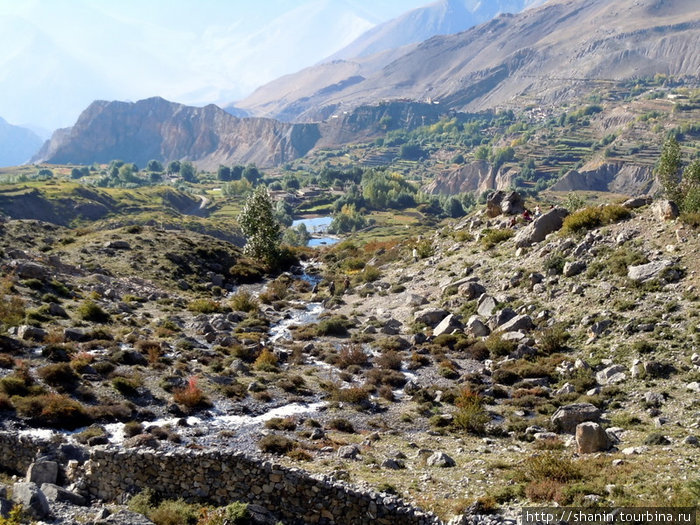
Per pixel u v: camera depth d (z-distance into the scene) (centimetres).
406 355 4831
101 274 7031
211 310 6312
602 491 2228
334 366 4641
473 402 3659
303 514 2262
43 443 2645
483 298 5547
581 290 5022
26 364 3591
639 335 4147
